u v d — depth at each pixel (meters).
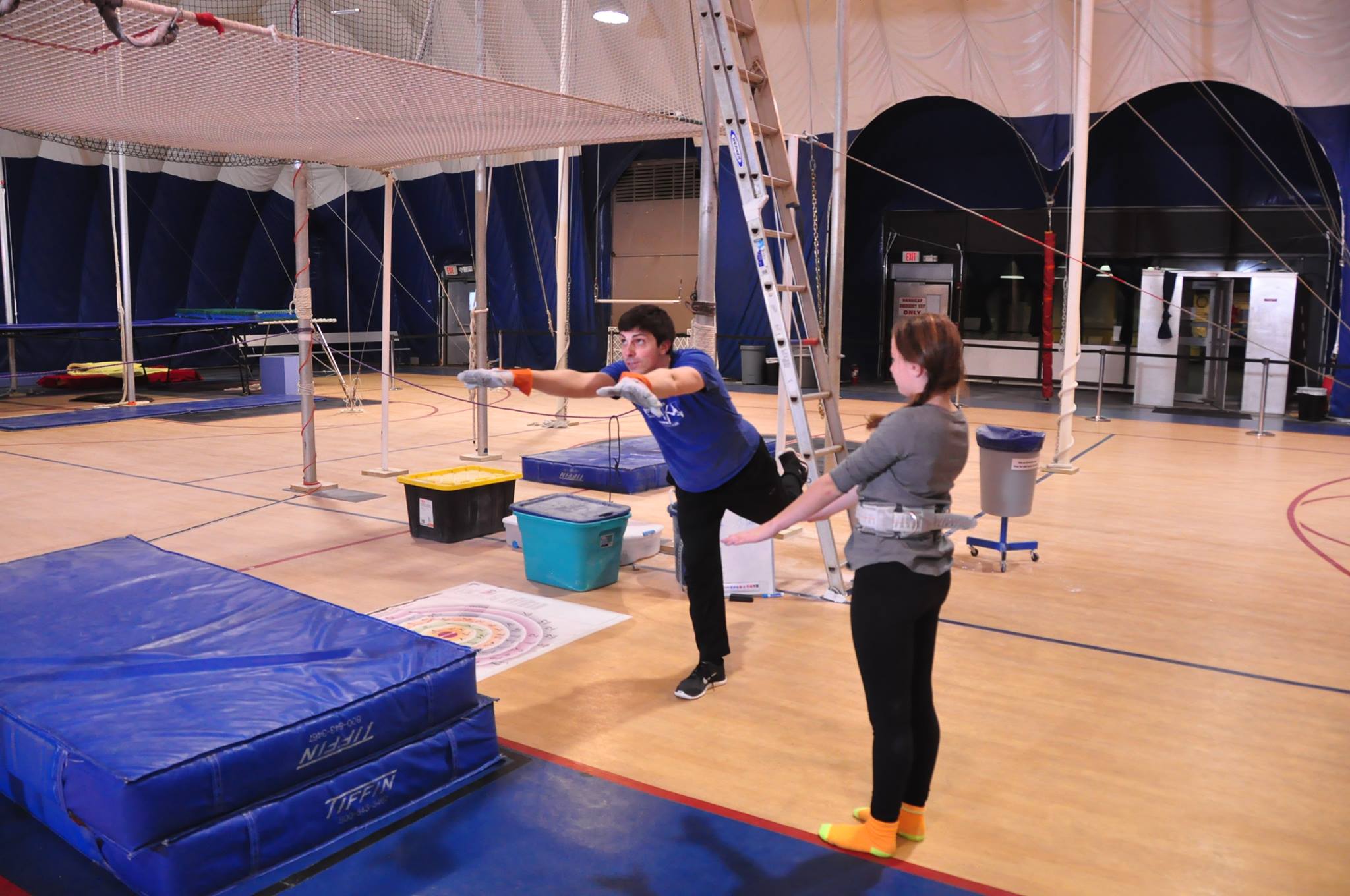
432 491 6.49
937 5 14.40
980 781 3.39
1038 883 2.79
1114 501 8.09
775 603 5.36
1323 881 2.82
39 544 6.48
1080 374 16.70
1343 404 13.37
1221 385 14.04
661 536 6.59
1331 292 13.72
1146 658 4.57
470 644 4.65
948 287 17.19
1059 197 16.06
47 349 18.03
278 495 8.09
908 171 17.23
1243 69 13.08
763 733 3.74
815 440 8.21
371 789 3.05
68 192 17.69
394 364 20.50
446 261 19.89
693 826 3.07
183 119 6.27
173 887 2.61
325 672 3.25
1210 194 15.01
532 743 3.63
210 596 4.05
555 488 8.45
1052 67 14.02
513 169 18.41
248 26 4.17
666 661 4.46
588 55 6.82
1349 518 7.51
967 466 9.53
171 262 19.28
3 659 3.36
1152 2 13.30
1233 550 6.55
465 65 8.47
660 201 18.11
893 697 2.75
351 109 5.99
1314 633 4.94
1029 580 5.84
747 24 5.47
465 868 2.83
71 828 2.88
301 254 8.02
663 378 3.38
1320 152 14.03
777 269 16.97
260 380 17.09
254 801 2.80
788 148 7.99
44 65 4.84
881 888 2.75
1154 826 3.11
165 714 2.93
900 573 2.68
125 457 9.88
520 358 19.19
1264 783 3.40
